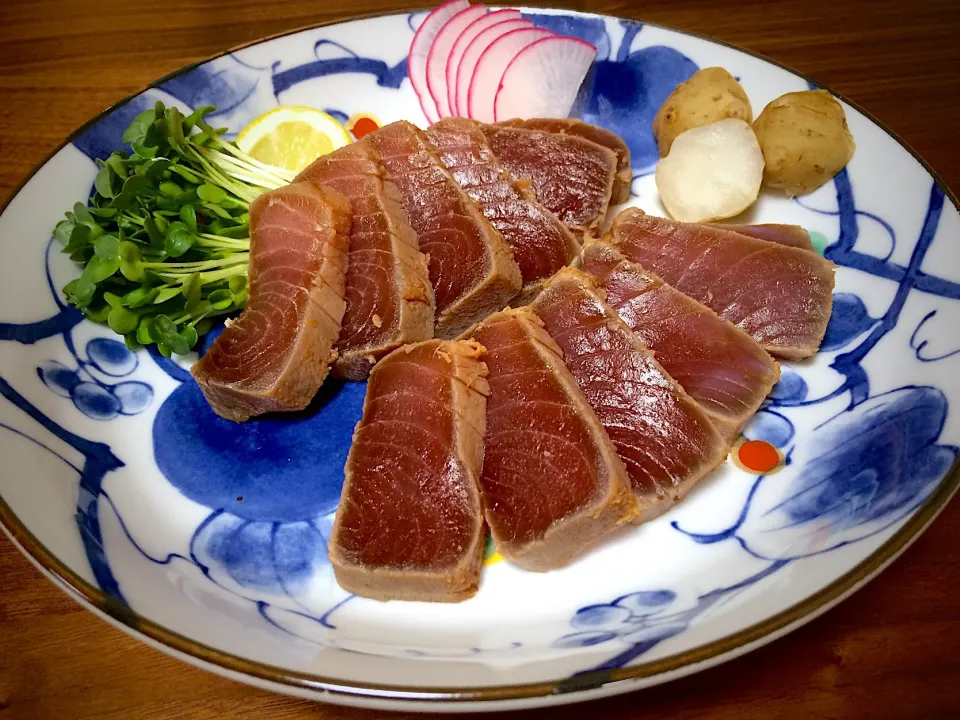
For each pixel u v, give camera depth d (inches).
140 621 6.5
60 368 9.0
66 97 12.3
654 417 7.8
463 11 11.9
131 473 8.5
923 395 8.1
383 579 7.3
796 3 13.9
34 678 7.1
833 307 9.5
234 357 8.8
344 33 11.8
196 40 13.2
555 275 8.7
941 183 9.6
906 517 6.9
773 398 8.8
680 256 9.4
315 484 8.5
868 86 12.3
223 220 10.3
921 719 6.7
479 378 8.0
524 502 7.4
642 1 14.0
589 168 10.2
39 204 9.8
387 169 9.8
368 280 9.0
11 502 7.2
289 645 6.7
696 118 10.7
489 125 10.7
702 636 6.3
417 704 6.0
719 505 8.0
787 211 10.6
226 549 8.0
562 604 7.4
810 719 6.8
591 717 6.9
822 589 6.5
